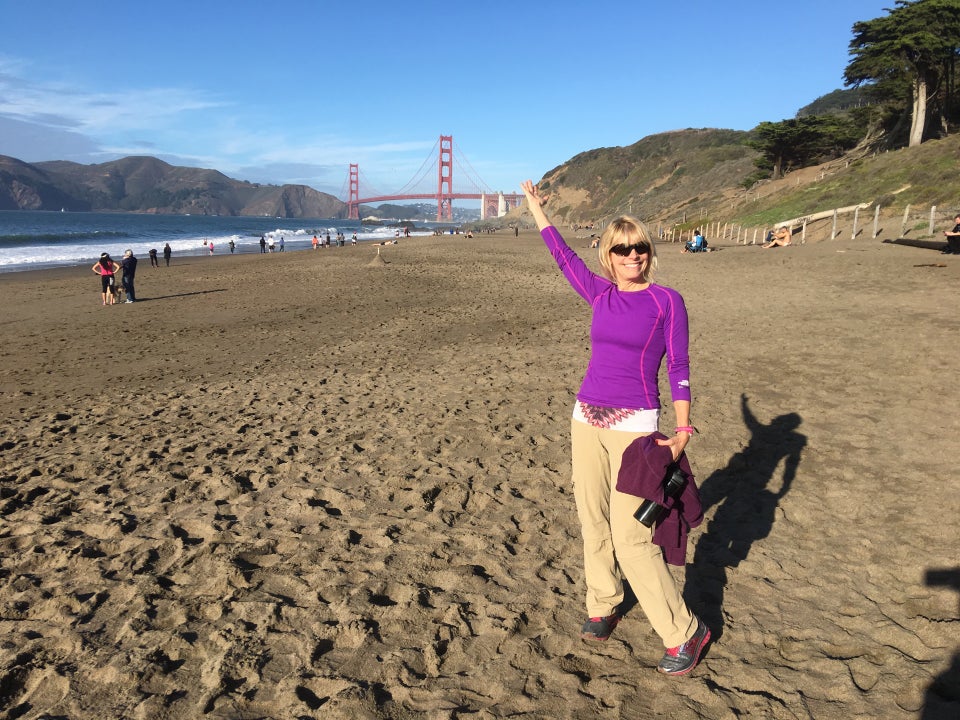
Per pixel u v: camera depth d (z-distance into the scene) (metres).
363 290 19.17
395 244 54.72
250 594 2.92
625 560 2.30
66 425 6.24
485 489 4.21
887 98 47.62
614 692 2.24
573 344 9.85
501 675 2.34
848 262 18.09
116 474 4.64
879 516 3.62
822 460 4.50
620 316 2.29
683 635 2.29
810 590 2.90
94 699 2.20
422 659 2.43
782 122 58.66
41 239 61.31
